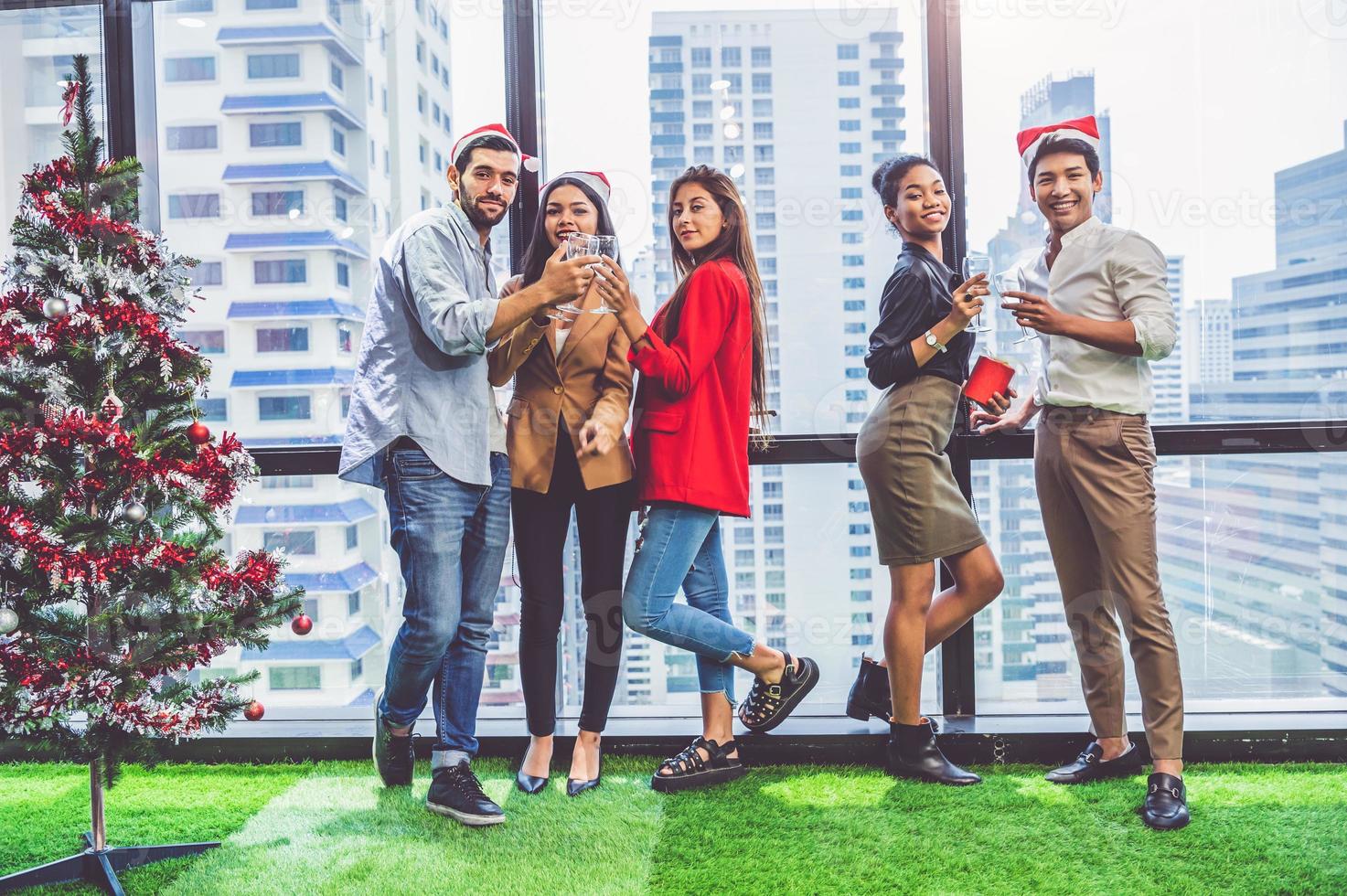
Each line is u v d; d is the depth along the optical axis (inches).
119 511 76.2
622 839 80.2
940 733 97.5
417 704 88.9
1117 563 85.0
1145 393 86.0
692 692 107.9
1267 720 97.7
